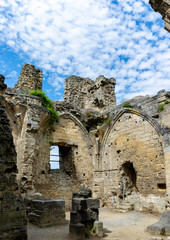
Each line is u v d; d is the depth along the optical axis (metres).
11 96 13.84
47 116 15.12
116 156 16.88
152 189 13.52
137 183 14.72
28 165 12.56
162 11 7.65
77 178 17.16
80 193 8.79
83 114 19.17
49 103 16.11
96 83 24.44
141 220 11.58
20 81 18.72
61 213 10.05
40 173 14.84
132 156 15.43
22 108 13.73
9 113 13.55
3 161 5.01
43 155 15.32
